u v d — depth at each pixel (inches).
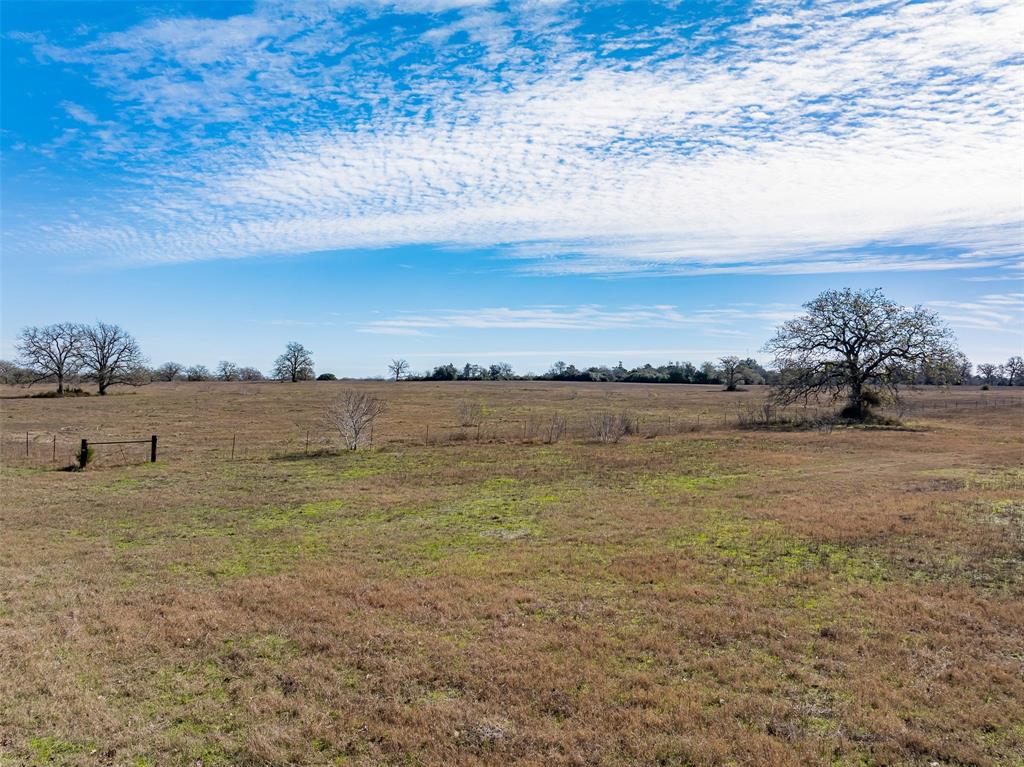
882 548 537.0
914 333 1920.5
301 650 359.6
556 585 465.7
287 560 544.1
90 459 1137.4
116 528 668.1
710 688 310.8
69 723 282.4
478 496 834.2
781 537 583.5
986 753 251.6
